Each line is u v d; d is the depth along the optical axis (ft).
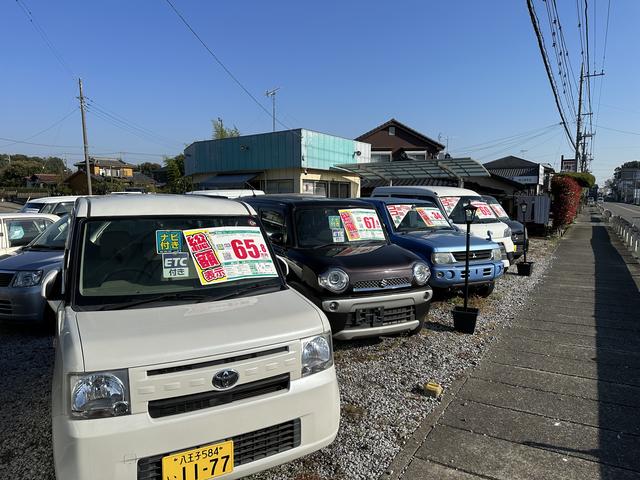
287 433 8.12
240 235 11.02
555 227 64.90
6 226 24.35
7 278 17.67
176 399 7.16
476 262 21.81
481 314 21.20
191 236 10.46
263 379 7.87
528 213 61.77
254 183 65.87
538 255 43.45
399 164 43.09
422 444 10.37
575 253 44.93
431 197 29.48
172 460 7.00
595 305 23.26
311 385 8.30
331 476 9.24
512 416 11.64
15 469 9.40
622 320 20.43
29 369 14.56
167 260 9.96
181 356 7.23
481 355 15.98
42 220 26.32
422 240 22.03
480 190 68.08
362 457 9.89
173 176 117.29
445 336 17.98
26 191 169.17
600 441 10.45
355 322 14.88
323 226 18.30
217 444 7.30
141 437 6.80
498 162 145.89
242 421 7.50
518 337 17.99
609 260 40.01
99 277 9.32
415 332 16.63
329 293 14.85
